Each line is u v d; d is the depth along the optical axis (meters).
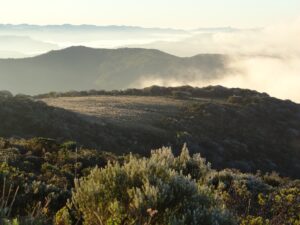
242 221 5.54
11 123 46.38
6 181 7.09
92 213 4.82
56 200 7.49
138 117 77.50
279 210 5.95
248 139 77.81
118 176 5.07
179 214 4.59
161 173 5.19
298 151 80.00
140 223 4.53
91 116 70.00
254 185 11.00
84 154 19.34
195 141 65.38
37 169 15.71
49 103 86.19
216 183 10.73
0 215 3.66
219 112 86.94
